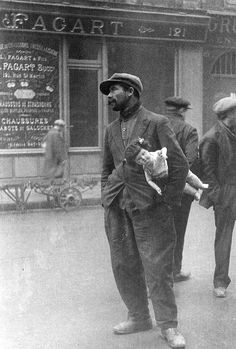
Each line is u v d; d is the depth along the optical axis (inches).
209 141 175.2
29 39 422.3
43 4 410.9
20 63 422.3
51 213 341.4
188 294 176.6
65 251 233.9
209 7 487.2
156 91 484.1
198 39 489.7
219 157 175.3
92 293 176.6
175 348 132.7
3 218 319.0
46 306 161.5
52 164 388.5
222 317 155.0
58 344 132.0
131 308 143.8
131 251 141.7
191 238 260.7
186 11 473.1
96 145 449.1
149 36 464.8
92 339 138.0
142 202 134.4
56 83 437.7
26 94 426.3
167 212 136.8
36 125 427.5
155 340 138.5
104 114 456.4
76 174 437.4
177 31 474.9
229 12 494.6
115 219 141.5
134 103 138.8
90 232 280.4
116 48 459.8
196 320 152.3
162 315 136.3
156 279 135.5
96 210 356.5
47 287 180.7
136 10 447.2
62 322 149.0
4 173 408.2
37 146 417.1
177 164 134.9
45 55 430.6
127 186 136.6
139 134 136.8
